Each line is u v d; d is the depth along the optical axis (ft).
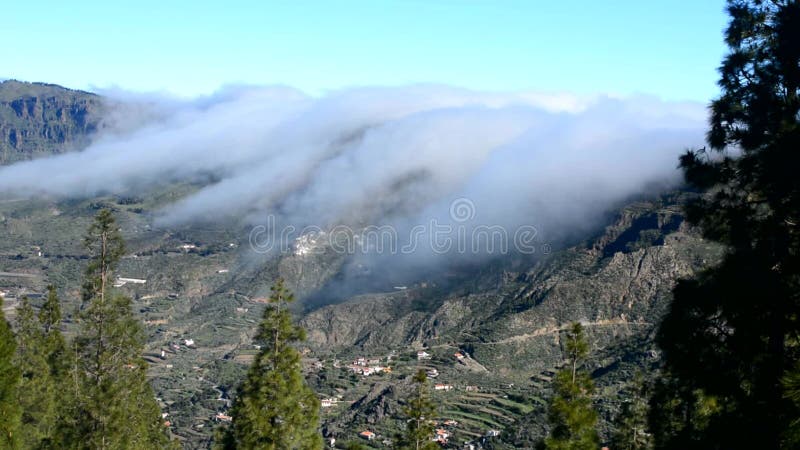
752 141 64.03
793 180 59.16
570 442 106.63
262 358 127.13
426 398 140.05
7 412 113.70
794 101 61.26
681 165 69.92
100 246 148.66
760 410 58.54
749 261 61.82
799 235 60.13
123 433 143.33
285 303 130.41
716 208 66.95
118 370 146.20
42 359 172.65
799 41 61.62
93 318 145.07
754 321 60.80
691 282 65.21
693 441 64.54
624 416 133.28
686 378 66.18
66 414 140.97
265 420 121.49
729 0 67.97
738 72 67.36
